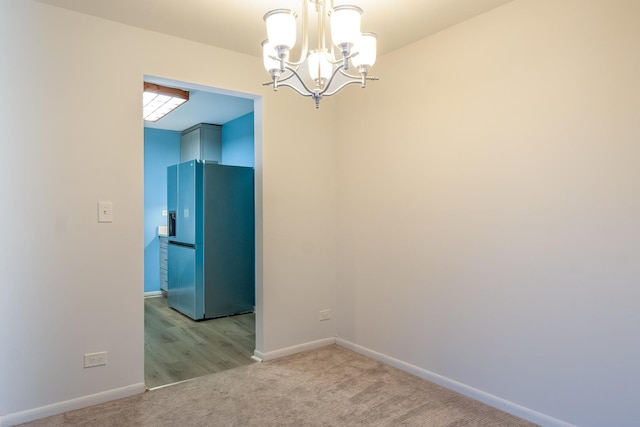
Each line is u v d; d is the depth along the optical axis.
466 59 2.54
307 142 3.40
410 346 2.91
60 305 2.35
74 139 2.40
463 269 2.57
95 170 2.46
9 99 2.22
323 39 1.97
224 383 2.75
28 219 2.27
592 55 2.00
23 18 2.26
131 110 2.59
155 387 2.70
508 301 2.34
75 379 2.39
